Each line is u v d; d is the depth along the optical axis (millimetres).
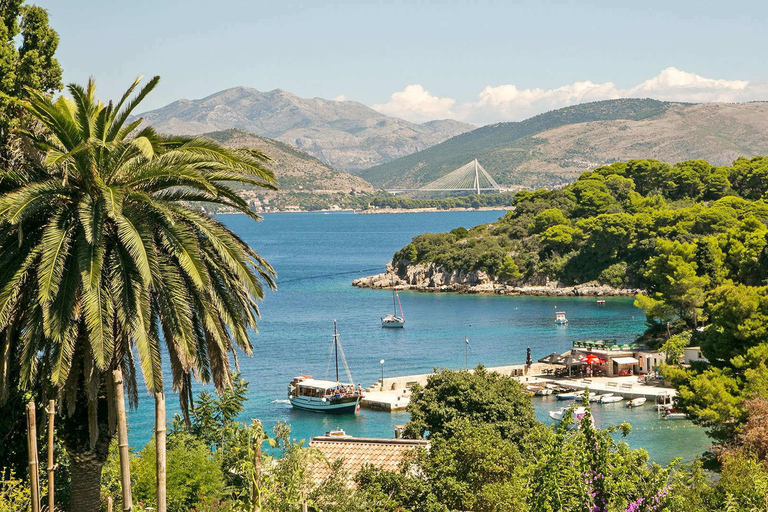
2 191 24094
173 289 23312
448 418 53906
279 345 139500
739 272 131250
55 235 22047
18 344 24781
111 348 22094
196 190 25578
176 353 24109
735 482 33188
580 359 108750
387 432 83375
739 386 52625
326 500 30031
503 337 146000
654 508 22906
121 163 23688
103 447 24016
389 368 119250
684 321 128250
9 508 23297
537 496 22422
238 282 25562
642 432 78562
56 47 36938
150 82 23922
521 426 55438
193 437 37625
